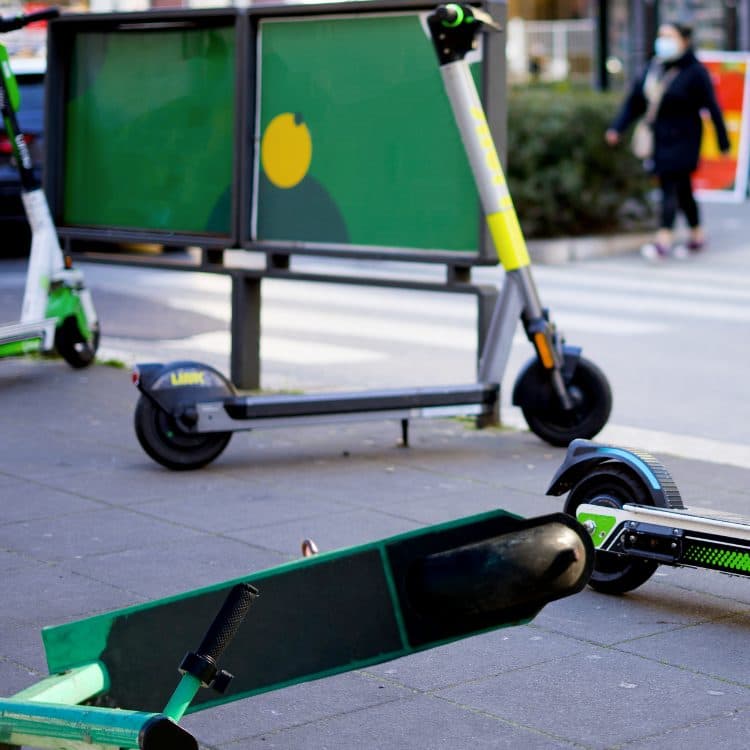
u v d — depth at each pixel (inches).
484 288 428.8
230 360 508.1
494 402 404.8
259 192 484.7
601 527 263.4
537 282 775.7
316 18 462.9
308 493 345.7
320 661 137.8
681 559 252.7
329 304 693.9
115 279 761.0
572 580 120.3
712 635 249.9
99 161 522.0
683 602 268.7
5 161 782.5
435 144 442.3
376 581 133.3
